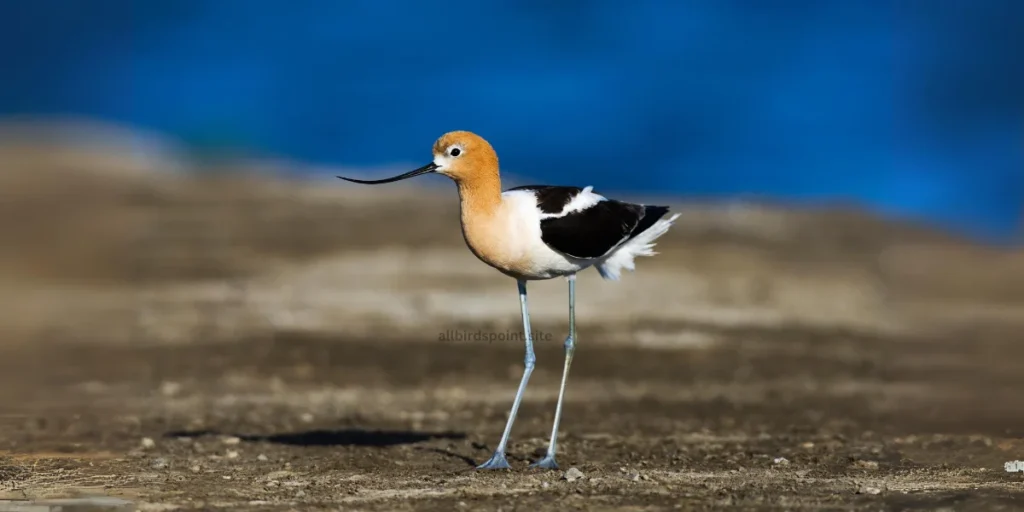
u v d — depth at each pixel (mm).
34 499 8289
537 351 15227
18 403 12586
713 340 15828
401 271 18797
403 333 15992
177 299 17688
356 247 20125
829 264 20141
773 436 11188
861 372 14562
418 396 13211
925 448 10430
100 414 12109
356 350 15203
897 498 8258
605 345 15492
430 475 9219
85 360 14703
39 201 23094
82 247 20469
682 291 18047
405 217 22094
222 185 24781
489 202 9375
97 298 17875
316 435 11250
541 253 9438
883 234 22406
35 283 18609
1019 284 19766
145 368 14328
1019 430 11461
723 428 11656
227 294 17906
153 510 7977
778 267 19547
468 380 13961
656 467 9586
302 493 8531
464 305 17219
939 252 21547
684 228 21797
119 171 25766
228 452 10242
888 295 18641
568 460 9977
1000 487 8664
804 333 16359
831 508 7977
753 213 23375
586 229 9500
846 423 11891
